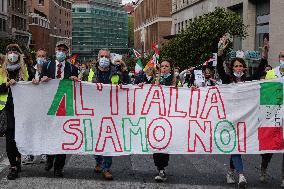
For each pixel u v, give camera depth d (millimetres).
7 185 7137
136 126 7809
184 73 22688
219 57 7863
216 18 27203
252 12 31516
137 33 104250
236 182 7625
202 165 9055
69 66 7969
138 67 18109
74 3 184875
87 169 8438
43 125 7746
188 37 27859
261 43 30484
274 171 8602
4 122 7527
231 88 7723
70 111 7793
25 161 8828
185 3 52781
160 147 7727
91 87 7805
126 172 8312
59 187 7074
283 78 7672
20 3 82938
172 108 7797
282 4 26094
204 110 7754
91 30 186750
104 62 8031
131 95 7824
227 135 7699
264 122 7684
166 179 7703
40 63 9297
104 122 7809
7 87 7652
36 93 7738
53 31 129000
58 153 7730
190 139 7750
